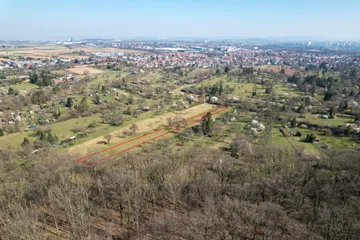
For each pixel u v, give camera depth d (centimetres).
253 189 6825
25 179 7725
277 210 5575
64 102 18638
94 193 7169
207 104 19112
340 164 8188
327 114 16325
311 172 7662
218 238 4922
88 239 5094
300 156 9531
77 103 17975
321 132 13662
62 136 12550
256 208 5634
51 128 13512
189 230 5147
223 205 5741
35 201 6931
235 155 10181
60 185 6762
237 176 7838
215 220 5253
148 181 7594
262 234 5181
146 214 6444
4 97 18862
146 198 6825
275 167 8269
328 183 7025
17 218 5484
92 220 6253
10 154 10038
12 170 8969
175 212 6438
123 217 6300
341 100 18925
